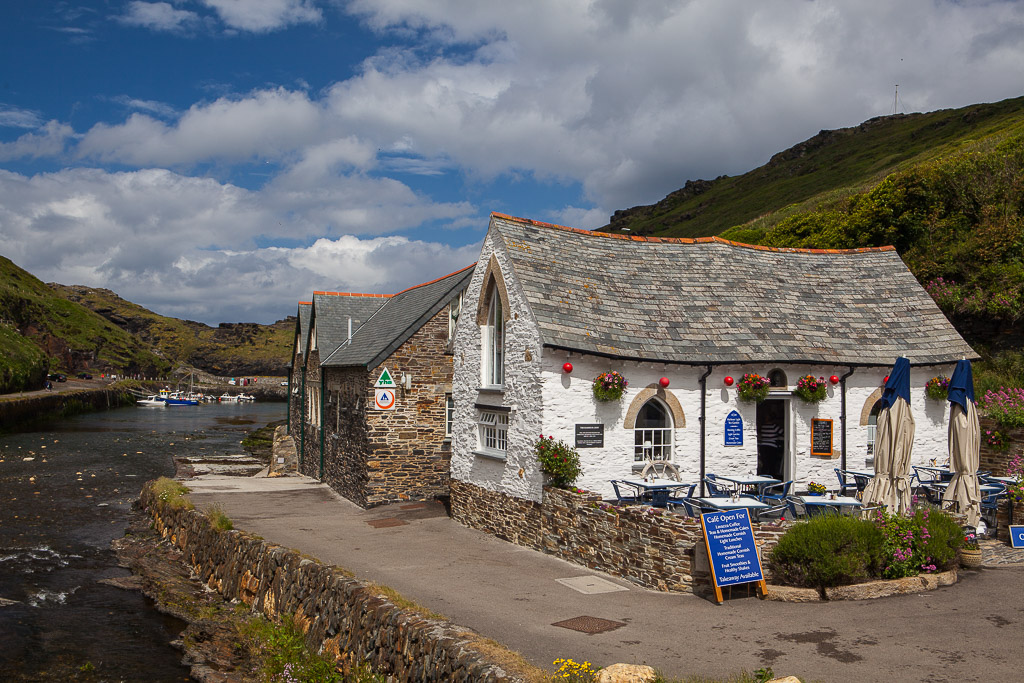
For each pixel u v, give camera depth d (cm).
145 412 8544
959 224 2802
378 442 2142
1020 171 2769
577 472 1466
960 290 2484
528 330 1541
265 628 1336
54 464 3547
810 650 856
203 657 1251
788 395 1667
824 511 1255
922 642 872
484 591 1183
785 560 1102
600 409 1520
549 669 813
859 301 1897
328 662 1154
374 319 2911
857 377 1723
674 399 1578
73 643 1314
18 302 10531
